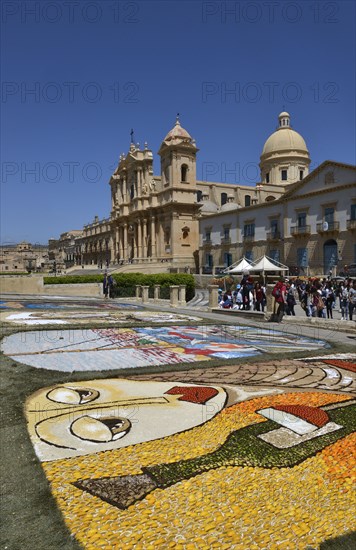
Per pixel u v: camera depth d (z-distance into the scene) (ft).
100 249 367.66
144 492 15.88
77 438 20.86
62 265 453.58
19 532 13.61
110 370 34.35
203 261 239.91
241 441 20.53
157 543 13.15
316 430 22.07
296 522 14.38
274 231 195.00
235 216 217.77
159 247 260.42
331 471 17.81
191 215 251.39
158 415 24.20
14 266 471.62
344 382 32.22
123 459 18.53
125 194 297.74
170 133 252.01
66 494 15.74
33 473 17.21
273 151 279.49
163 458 18.66
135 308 94.89
